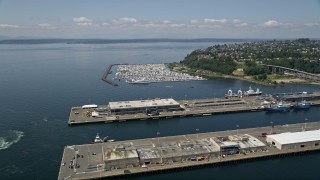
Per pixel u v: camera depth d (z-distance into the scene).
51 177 171.62
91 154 192.88
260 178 175.00
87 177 166.88
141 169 176.38
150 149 195.00
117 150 187.62
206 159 190.38
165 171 179.25
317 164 193.00
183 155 187.62
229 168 186.62
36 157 195.38
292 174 179.62
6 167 182.12
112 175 169.75
